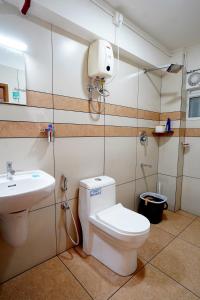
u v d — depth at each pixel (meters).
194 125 2.36
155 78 2.41
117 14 1.58
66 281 1.31
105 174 1.91
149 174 2.51
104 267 1.44
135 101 2.16
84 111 1.64
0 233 1.23
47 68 1.36
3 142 1.20
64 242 1.62
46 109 1.38
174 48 2.31
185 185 2.50
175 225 2.11
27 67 1.26
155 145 2.56
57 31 1.39
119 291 1.23
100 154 1.83
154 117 2.47
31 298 1.18
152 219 2.13
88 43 1.59
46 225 1.48
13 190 1.08
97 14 1.48
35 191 0.96
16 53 1.20
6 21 1.15
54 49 1.39
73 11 1.33
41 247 1.47
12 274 1.33
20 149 1.28
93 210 1.52
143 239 1.26
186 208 2.50
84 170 1.70
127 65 1.99
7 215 1.09
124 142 2.08
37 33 1.29
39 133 1.36
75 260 1.52
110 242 1.39
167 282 1.31
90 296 1.20
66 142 1.53
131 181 2.25
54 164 1.48
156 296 1.20
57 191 1.52
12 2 1.14
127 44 1.78
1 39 1.14
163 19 1.73
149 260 1.53
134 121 2.18
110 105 1.87
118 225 1.31
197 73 2.22
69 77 1.50
